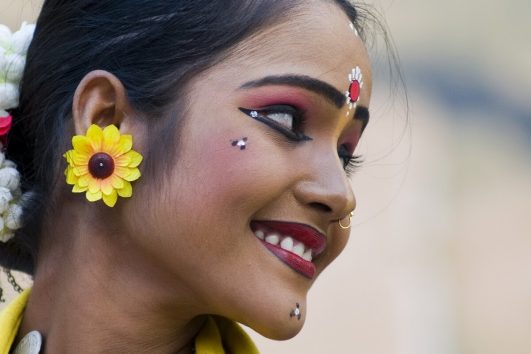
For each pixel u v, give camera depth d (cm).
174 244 500
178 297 513
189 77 509
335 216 515
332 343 1248
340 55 523
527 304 1425
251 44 511
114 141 511
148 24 521
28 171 559
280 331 502
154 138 509
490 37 1583
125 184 509
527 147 1549
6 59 561
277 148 505
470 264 1432
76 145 514
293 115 514
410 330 1309
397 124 1348
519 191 1505
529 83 1614
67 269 533
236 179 493
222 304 502
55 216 539
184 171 500
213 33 511
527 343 1395
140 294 517
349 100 526
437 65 1541
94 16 537
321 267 541
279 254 507
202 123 504
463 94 1532
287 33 515
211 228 495
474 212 1467
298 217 509
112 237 520
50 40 549
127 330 521
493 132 1541
